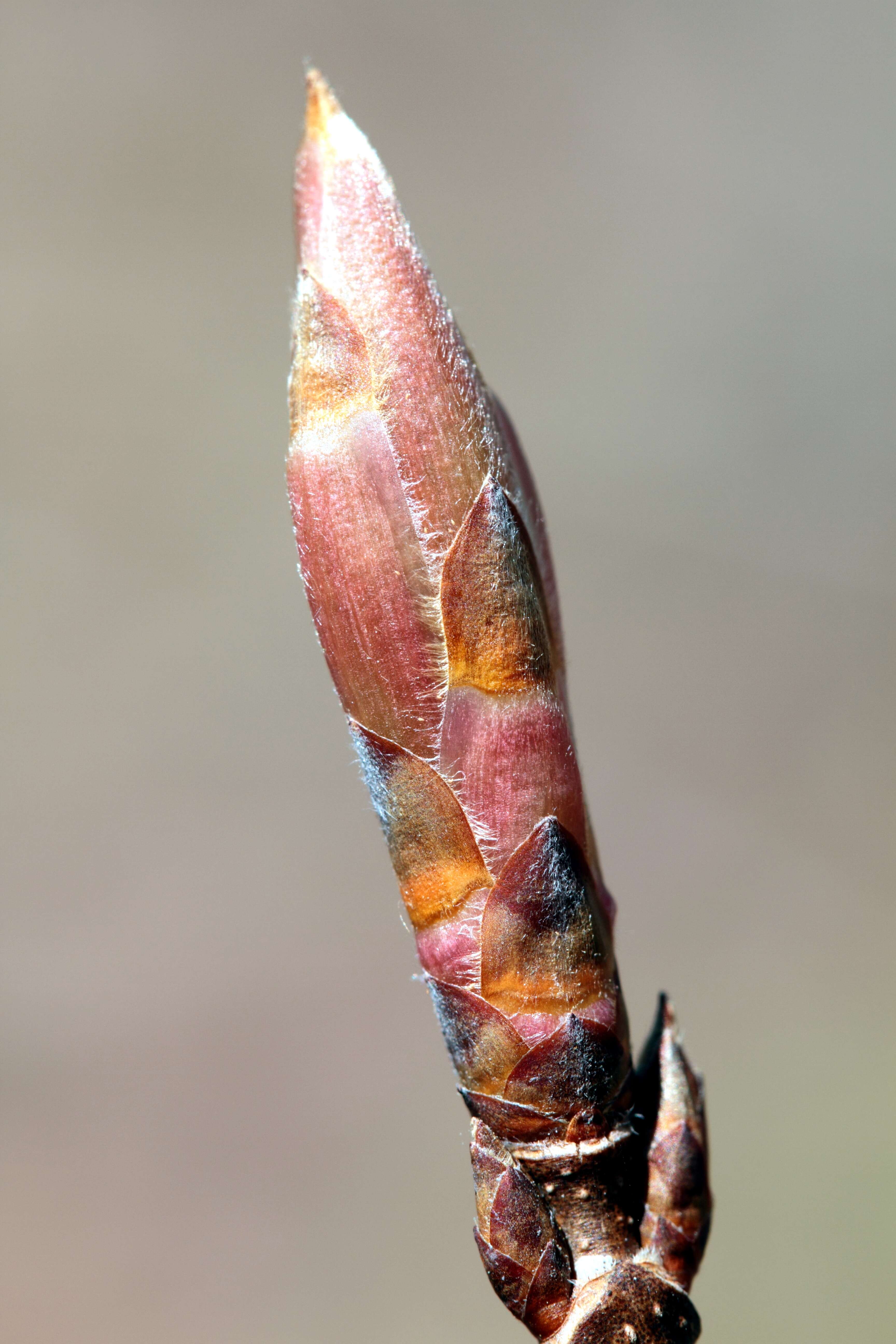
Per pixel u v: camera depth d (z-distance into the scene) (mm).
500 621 106
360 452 106
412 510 106
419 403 106
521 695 106
